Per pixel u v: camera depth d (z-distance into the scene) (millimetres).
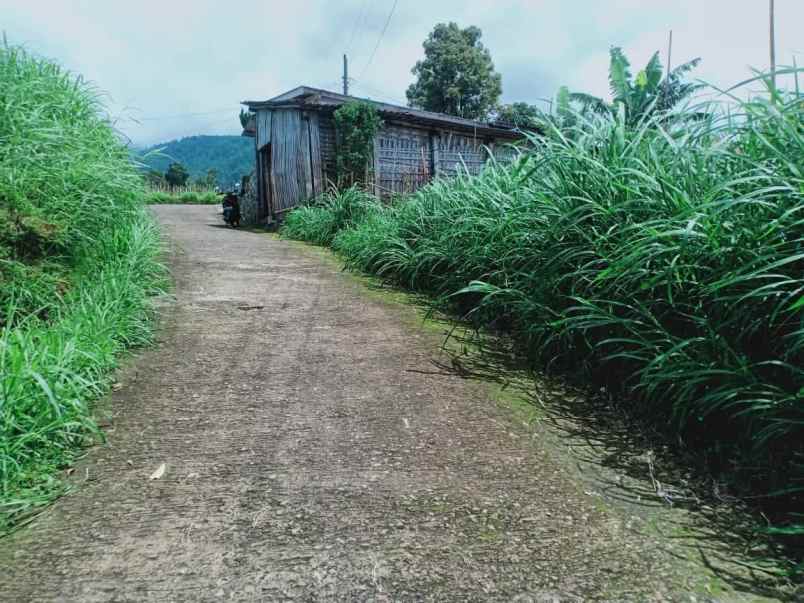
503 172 3990
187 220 11945
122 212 3879
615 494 1686
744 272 1864
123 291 2988
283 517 1485
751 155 2080
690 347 2012
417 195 5434
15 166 3082
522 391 2502
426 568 1306
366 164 10008
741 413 1729
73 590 1201
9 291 2592
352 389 2406
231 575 1258
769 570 1352
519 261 3162
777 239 1826
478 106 29625
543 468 1822
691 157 2305
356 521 1478
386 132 10742
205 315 3467
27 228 2836
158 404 2180
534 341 2914
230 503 1543
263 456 1811
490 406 2309
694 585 1287
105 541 1369
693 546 1440
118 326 2703
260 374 2535
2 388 1704
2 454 1604
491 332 3387
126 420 2037
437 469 1774
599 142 2873
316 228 7891
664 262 2152
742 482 1740
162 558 1312
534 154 3115
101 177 3471
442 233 4344
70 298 2803
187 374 2500
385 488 1647
